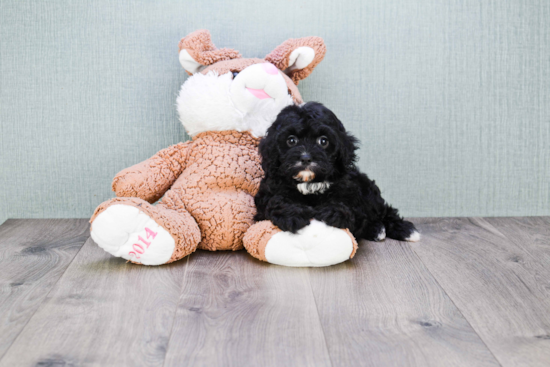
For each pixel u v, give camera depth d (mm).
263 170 1334
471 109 1714
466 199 1762
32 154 1688
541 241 1475
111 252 1207
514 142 1737
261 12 1642
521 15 1673
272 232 1233
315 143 1201
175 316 977
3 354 841
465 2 1660
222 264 1269
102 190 1720
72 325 939
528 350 862
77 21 1625
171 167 1462
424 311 1008
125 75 1659
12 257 1323
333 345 877
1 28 1618
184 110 1427
